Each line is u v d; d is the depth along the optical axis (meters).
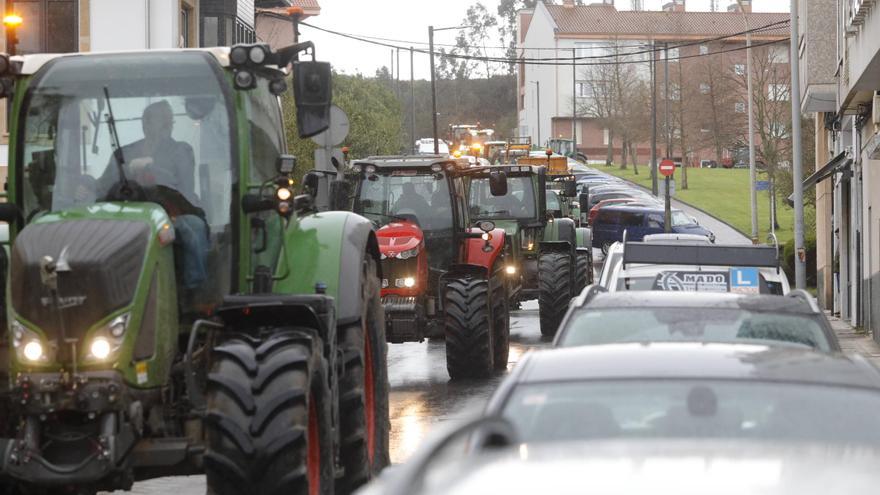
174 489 28.34
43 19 81.06
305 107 21.52
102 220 19.89
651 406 13.14
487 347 46.94
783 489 8.24
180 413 20.52
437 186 48.59
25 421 19.28
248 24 104.50
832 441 12.41
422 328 46.34
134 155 21.38
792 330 20.00
